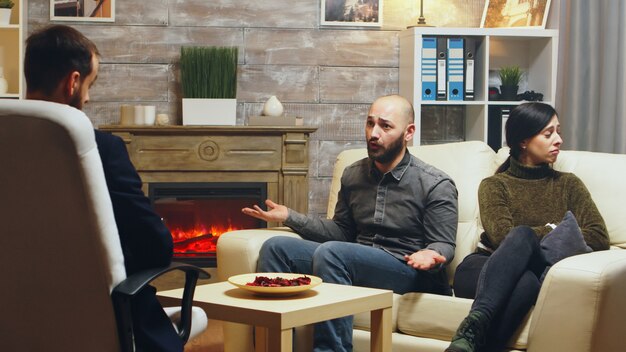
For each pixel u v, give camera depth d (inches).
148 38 191.5
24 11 185.2
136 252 78.7
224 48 183.3
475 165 132.4
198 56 183.2
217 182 181.6
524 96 190.2
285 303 91.0
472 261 119.3
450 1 198.5
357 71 196.5
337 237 130.0
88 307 74.9
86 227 72.1
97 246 72.6
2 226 73.9
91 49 78.6
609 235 123.1
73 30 78.4
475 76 190.2
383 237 125.0
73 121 69.4
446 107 200.4
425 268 111.1
